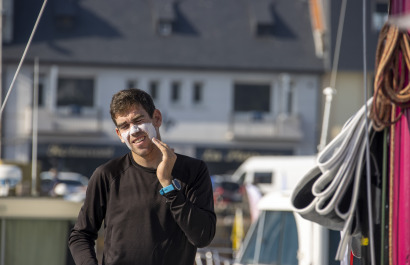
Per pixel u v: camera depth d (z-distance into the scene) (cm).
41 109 11969
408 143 1071
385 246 1122
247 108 12525
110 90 12338
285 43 12700
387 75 1089
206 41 12719
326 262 2297
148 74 12406
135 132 1112
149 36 12688
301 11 13112
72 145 12162
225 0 13225
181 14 12950
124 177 1138
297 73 12412
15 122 11781
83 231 1164
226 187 10256
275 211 2514
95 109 12275
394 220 1095
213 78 12494
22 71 11781
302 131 12362
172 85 12475
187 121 12406
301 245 2361
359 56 11888
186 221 1084
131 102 1116
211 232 1111
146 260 1105
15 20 12219
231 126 12431
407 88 1070
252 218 4869
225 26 12925
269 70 12406
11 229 2852
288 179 7569
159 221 1111
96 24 12644
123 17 12850
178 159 1146
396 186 1092
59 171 12100
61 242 2877
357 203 1213
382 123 1108
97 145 12256
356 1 12012
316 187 1198
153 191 1120
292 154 12438
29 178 3975
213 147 12456
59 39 12306
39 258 2866
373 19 11819
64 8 12494
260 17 12862
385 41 1124
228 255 4175
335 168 1186
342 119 11969
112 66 12325
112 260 1113
